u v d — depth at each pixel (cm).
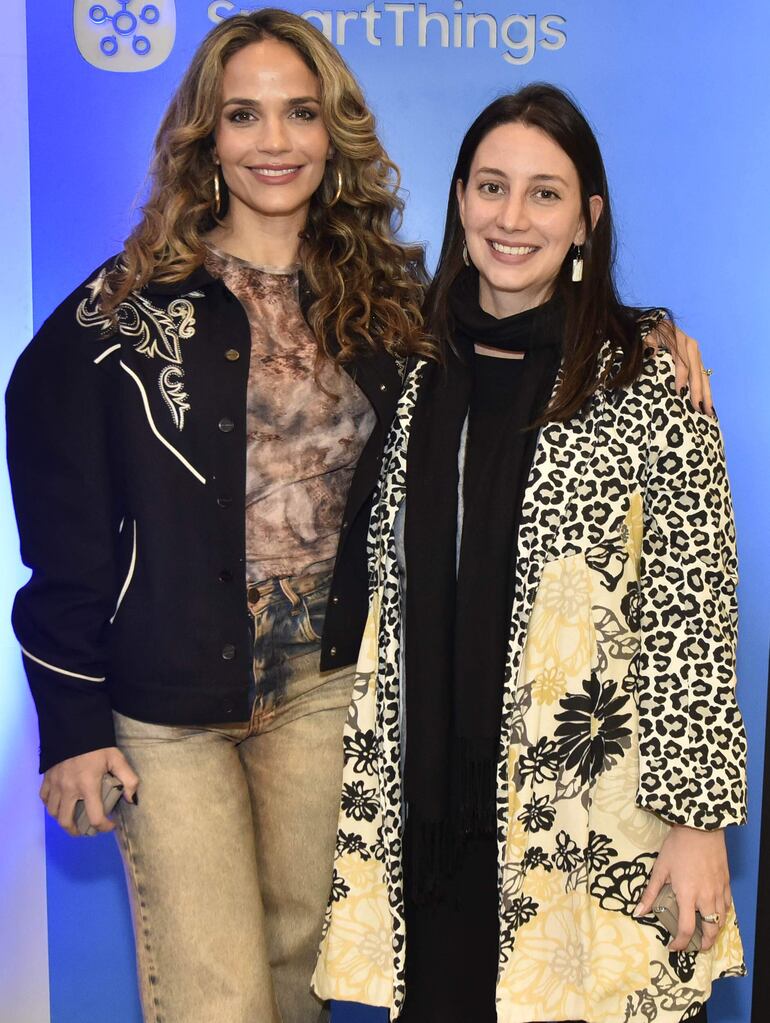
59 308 185
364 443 193
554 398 177
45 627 180
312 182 189
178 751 186
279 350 188
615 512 175
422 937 186
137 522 181
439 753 180
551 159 178
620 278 257
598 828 177
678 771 170
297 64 185
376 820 188
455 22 254
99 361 179
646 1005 176
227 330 184
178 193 188
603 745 177
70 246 255
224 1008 182
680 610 171
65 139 253
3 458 263
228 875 187
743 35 254
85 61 251
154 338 181
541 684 176
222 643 183
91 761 180
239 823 190
